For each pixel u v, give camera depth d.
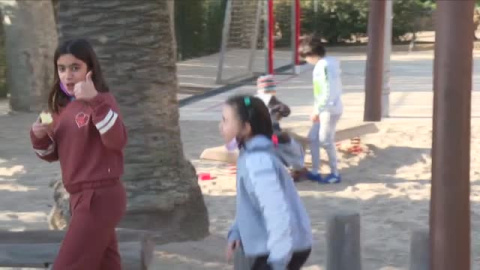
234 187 9.64
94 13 6.51
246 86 22.00
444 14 4.20
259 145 4.11
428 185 9.80
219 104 18.02
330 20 38.50
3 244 4.89
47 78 16.36
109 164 4.35
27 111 16.19
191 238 6.89
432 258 4.39
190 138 13.19
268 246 4.03
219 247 6.78
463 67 4.21
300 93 19.70
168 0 6.86
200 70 26.44
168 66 6.75
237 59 25.94
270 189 4.01
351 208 8.65
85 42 4.43
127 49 6.55
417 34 39.12
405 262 6.68
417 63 27.66
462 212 4.31
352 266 4.50
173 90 6.83
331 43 38.91
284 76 24.30
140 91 6.60
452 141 4.25
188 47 32.38
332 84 9.68
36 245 4.85
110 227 4.38
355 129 11.20
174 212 6.79
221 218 8.09
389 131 13.27
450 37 4.20
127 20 6.52
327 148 9.85
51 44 16.38
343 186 9.77
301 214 4.23
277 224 3.99
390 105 16.81
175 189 6.78
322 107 9.68
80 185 4.33
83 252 4.31
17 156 11.66
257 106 4.16
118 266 4.64
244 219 4.15
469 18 4.20
